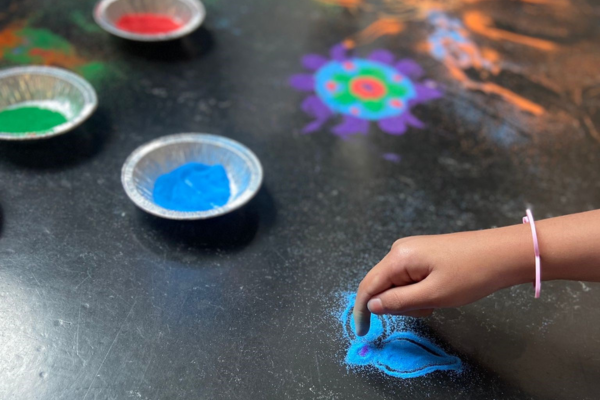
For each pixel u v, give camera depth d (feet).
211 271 1.76
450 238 1.58
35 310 1.62
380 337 1.68
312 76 2.42
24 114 2.03
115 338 1.60
